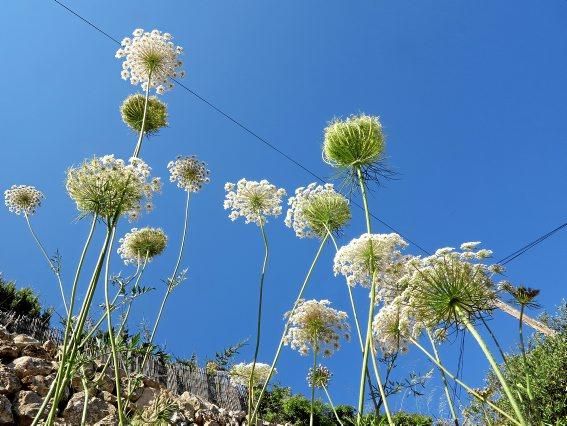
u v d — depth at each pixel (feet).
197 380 3.31
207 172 2.53
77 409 2.09
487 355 0.83
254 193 1.89
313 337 1.60
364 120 1.59
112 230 1.44
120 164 1.55
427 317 1.08
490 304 1.09
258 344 1.48
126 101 2.12
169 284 2.05
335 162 1.58
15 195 2.68
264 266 1.66
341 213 1.79
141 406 2.32
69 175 1.47
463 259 1.10
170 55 2.07
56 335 3.03
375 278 1.26
